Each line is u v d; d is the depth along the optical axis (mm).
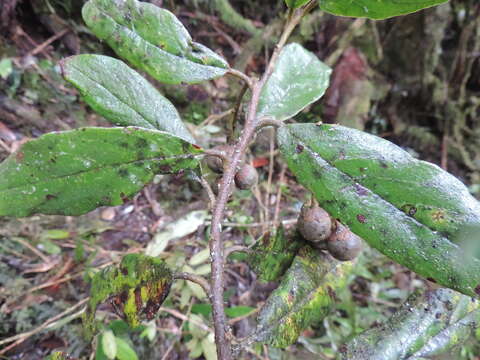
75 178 151
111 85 170
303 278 194
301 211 190
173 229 394
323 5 158
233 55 652
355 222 132
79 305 355
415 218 127
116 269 178
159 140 150
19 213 152
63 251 397
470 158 668
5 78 463
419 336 188
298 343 369
